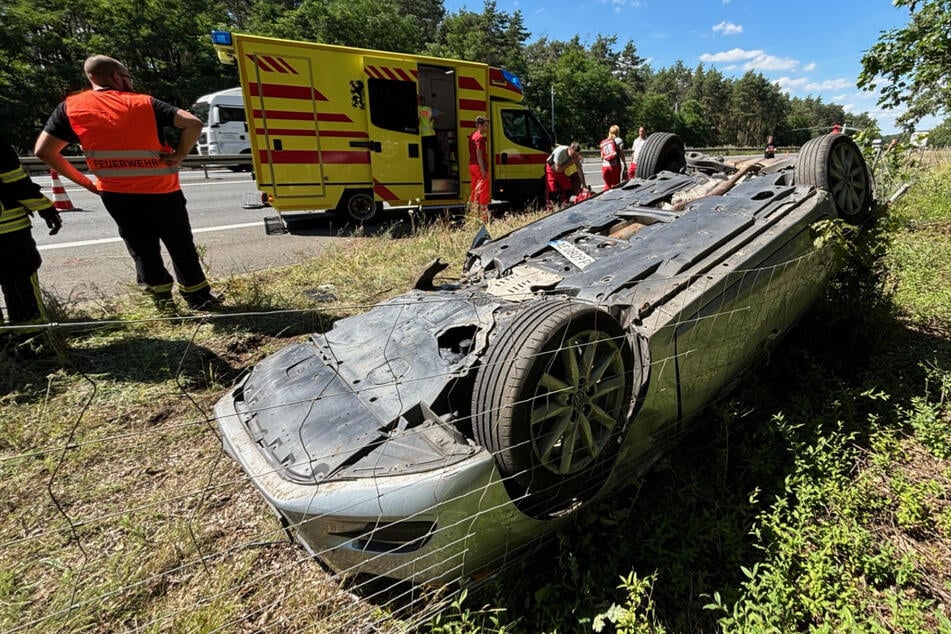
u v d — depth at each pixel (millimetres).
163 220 4312
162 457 2904
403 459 1814
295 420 2115
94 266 6125
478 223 7473
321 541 1826
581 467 2092
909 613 1718
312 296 5164
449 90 9547
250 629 1953
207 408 3371
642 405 2271
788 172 3605
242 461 2006
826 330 3611
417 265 5934
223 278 5633
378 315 2719
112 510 2512
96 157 3949
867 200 3801
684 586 1991
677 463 2633
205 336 4348
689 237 2906
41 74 31875
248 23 47000
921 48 5344
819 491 2244
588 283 2680
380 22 49656
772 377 3305
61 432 3061
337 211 8906
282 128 7895
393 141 8750
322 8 46312
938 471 2521
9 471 2738
